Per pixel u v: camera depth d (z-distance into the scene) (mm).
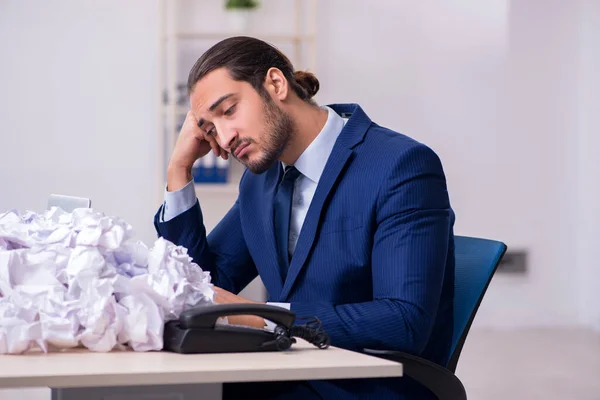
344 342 1567
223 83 1766
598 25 5762
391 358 1528
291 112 1833
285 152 1857
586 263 5945
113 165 5473
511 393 3883
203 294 1348
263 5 5543
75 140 5426
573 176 5945
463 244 1924
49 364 1108
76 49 5406
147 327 1264
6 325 1204
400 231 1667
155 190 5516
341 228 1758
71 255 1287
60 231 1353
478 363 4605
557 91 5891
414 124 5758
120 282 1273
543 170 5906
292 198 1912
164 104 5363
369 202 1724
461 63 5785
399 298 1603
